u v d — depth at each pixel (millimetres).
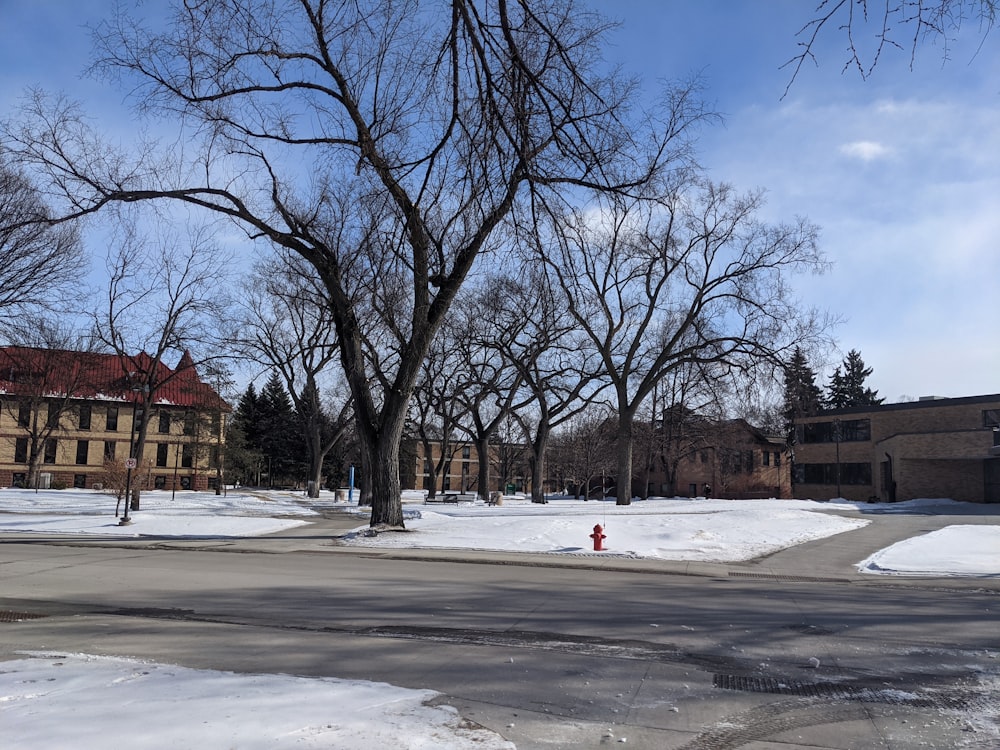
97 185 20031
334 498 52188
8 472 68312
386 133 12844
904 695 6438
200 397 64250
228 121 18984
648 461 62750
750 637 8859
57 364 49719
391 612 10398
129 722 4957
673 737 5340
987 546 20922
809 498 63000
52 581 13484
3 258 31844
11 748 4414
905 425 56125
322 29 15016
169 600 11430
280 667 7199
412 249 21109
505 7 6875
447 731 5051
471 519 26234
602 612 10516
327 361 51500
